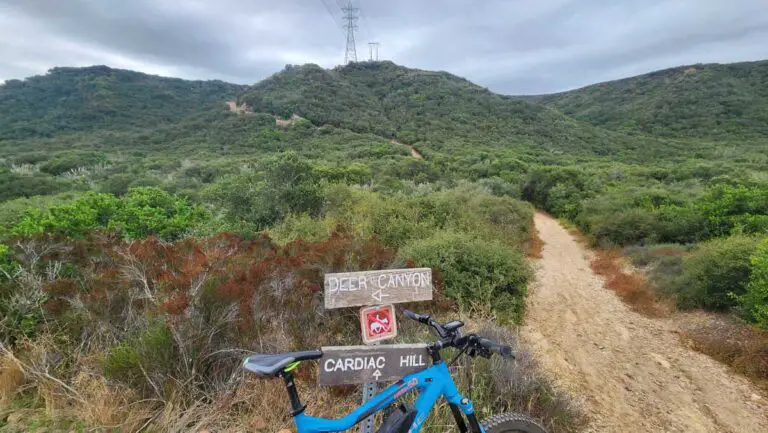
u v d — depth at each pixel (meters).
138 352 3.12
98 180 30.89
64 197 20.70
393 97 85.75
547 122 72.25
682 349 6.12
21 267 4.27
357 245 5.73
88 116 78.44
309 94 78.00
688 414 4.33
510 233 14.77
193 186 26.80
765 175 24.48
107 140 62.22
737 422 4.21
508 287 6.77
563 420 3.63
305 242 6.22
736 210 13.38
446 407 3.02
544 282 10.40
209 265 4.37
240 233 8.31
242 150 51.03
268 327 3.63
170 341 3.15
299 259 4.90
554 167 34.59
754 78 82.25
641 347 6.20
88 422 2.80
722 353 5.74
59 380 3.09
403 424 2.01
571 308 8.18
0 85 92.69
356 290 2.50
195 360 3.13
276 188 11.08
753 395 4.75
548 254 14.98
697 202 15.23
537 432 2.47
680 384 4.99
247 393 3.12
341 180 22.48
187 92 108.81
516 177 34.81
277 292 4.00
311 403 3.15
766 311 6.09
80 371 3.28
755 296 6.49
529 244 15.59
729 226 13.16
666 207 16.20
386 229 9.12
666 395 4.71
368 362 2.19
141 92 96.69
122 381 3.06
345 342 3.96
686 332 6.71
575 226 22.08
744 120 65.69
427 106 78.06
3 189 24.53
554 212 28.58
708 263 7.83
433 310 5.64
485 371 3.63
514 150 53.59
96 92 88.75
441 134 63.25
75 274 4.62
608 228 15.85
